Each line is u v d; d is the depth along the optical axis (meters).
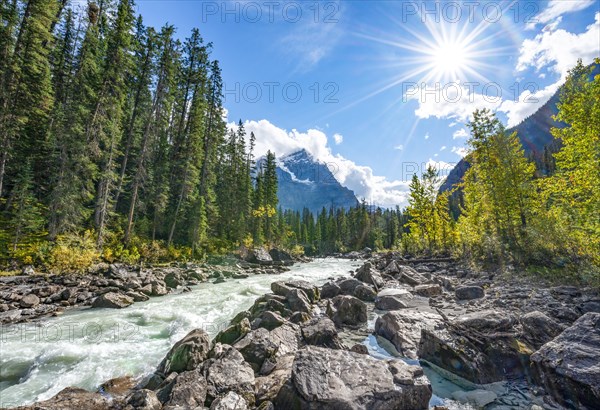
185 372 6.63
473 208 27.83
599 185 13.97
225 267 33.25
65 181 26.00
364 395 5.14
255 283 23.05
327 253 93.12
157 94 36.88
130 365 8.31
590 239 14.01
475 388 6.49
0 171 25.89
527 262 18.38
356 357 6.18
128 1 32.47
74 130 27.00
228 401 5.52
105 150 31.66
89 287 18.14
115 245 28.98
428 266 27.20
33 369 8.05
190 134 39.72
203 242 40.09
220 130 54.03
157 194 34.97
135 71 34.75
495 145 24.06
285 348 8.36
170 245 34.66
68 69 37.97
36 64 28.95
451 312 10.95
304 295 14.10
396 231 92.19
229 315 13.34
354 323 11.70
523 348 7.29
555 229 16.61
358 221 99.38
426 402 5.53
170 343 10.03
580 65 15.62
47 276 19.77
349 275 28.81
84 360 8.56
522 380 6.77
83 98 30.48
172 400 5.67
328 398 5.00
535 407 5.70
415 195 39.88
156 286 18.56
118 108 31.42
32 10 28.67
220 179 54.81
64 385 7.26
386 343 9.49
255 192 62.62
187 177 38.03
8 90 26.70
